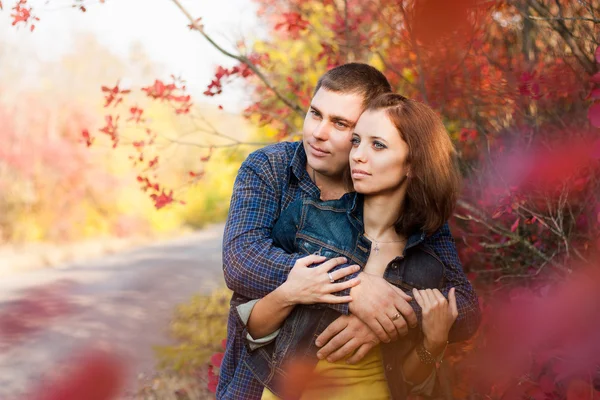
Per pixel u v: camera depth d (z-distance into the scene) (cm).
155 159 454
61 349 558
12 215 1566
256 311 192
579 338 162
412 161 189
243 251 197
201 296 798
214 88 401
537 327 169
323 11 477
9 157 1552
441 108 346
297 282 185
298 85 504
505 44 345
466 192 340
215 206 2134
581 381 187
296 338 189
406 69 430
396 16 366
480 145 346
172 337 618
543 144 297
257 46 547
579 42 300
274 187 211
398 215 197
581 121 304
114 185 1722
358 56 430
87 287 962
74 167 1634
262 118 468
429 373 198
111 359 143
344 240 195
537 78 285
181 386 456
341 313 187
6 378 475
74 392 133
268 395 197
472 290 213
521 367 209
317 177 215
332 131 203
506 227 325
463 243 355
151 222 1916
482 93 325
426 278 197
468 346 269
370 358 194
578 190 265
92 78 1664
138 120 443
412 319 186
